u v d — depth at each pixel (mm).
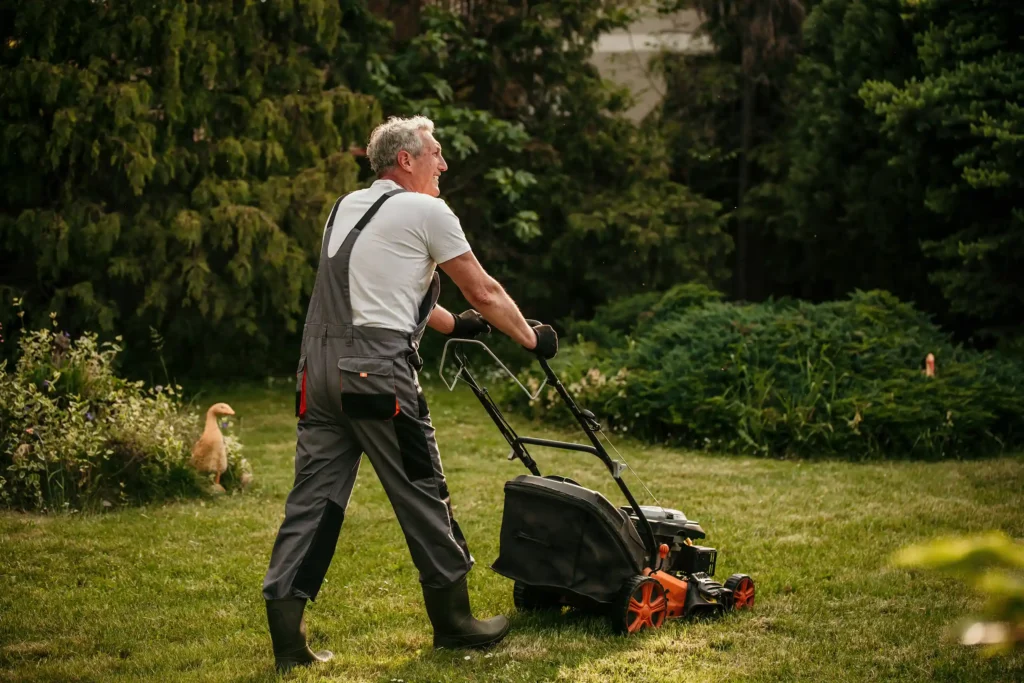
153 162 10914
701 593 5000
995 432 9773
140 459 7566
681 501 7652
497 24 15664
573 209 15477
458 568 4406
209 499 7590
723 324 11305
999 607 1330
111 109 10789
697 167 17484
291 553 4188
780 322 10992
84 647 4605
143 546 6309
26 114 10789
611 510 4574
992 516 7129
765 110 17469
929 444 9336
